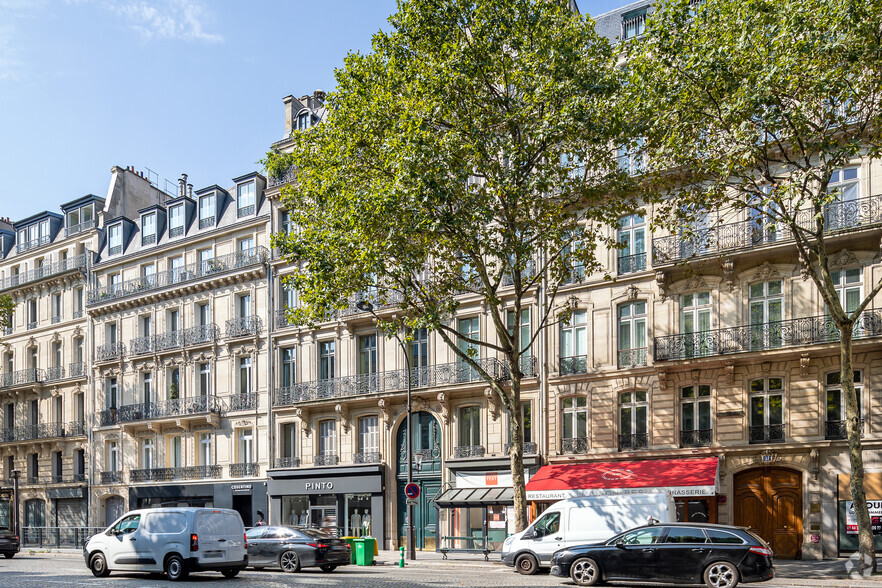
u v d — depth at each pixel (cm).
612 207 2362
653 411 2805
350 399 3472
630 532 1767
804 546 2488
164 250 4306
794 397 2561
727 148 2161
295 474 3588
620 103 2198
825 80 1839
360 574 2183
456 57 2233
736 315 2681
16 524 3997
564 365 3014
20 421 4856
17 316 5025
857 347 2438
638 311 2902
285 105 4084
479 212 2181
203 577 2030
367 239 2291
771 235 2617
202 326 4072
